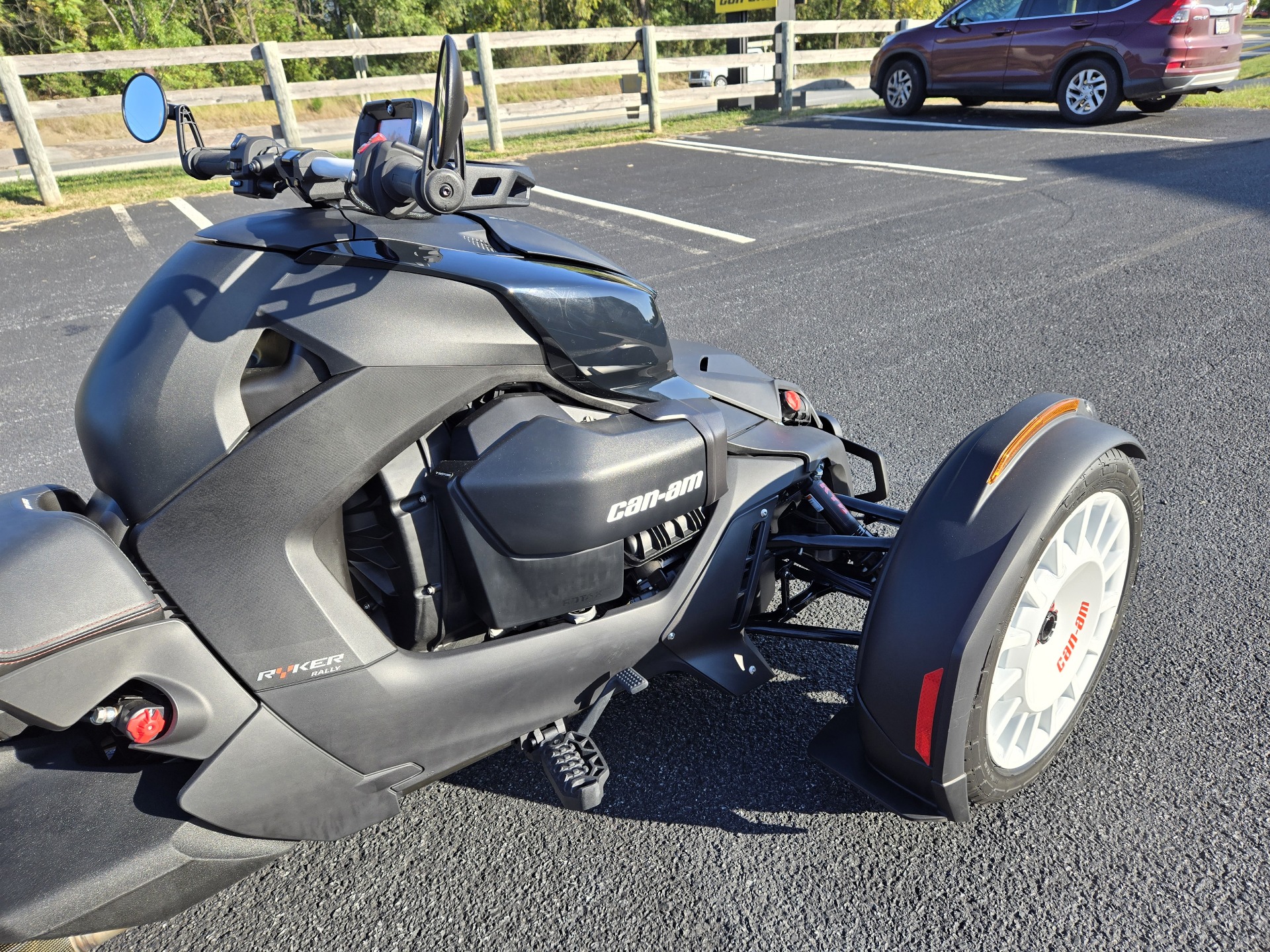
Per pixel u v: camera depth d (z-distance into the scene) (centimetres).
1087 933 175
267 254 173
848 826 204
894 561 183
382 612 193
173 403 159
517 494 178
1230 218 675
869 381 449
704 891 190
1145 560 291
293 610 163
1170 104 1218
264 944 184
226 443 159
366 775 176
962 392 428
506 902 190
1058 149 1005
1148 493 330
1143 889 183
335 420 165
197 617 156
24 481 386
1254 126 1060
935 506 183
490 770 227
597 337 196
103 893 147
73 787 159
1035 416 188
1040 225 701
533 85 3484
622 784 220
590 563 191
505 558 182
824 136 1238
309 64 3172
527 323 188
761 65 1468
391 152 144
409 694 175
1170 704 232
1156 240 639
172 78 2886
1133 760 216
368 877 198
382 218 192
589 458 184
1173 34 1073
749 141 1230
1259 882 183
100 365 168
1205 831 196
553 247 204
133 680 154
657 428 198
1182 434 372
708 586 215
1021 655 185
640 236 754
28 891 143
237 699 160
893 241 690
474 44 1200
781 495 233
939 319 525
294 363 166
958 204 792
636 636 205
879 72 1378
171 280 172
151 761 166
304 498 164
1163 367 438
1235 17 1114
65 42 2861
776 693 248
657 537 208
